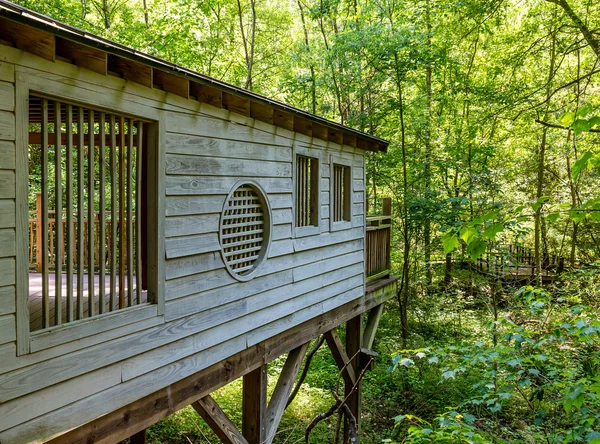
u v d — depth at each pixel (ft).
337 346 23.71
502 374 15.66
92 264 10.48
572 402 9.71
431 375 32.71
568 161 51.08
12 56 8.71
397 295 40.91
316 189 20.70
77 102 9.97
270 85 61.93
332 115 52.19
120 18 50.14
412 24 41.27
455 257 39.58
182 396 13.21
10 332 8.76
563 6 34.30
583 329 11.86
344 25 48.14
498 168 45.16
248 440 17.11
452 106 43.88
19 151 8.92
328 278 21.88
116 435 11.15
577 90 42.88
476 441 11.58
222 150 14.56
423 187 41.50
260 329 16.70
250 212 16.55
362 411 30.35
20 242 8.96
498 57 43.80
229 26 58.59
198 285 13.70
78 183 10.21
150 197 12.26
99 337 10.55
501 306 41.16
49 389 9.53
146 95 11.71
